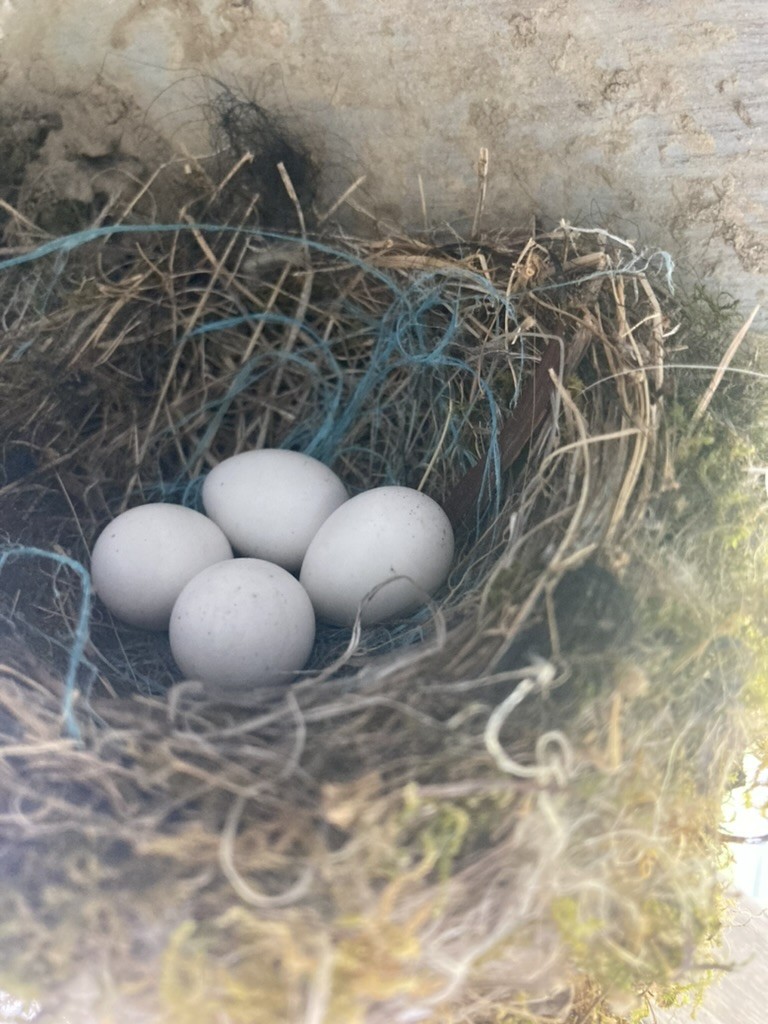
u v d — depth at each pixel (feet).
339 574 0.33
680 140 0.35
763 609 0.31
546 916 0.24
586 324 0.33
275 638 0.32
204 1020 0.21
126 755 0.27
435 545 0.33
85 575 0.31
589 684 0.26
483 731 0.26
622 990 0.26
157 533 0.34
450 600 0.34
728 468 0.32
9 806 0.26
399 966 0.21
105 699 0.30
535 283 0.35
